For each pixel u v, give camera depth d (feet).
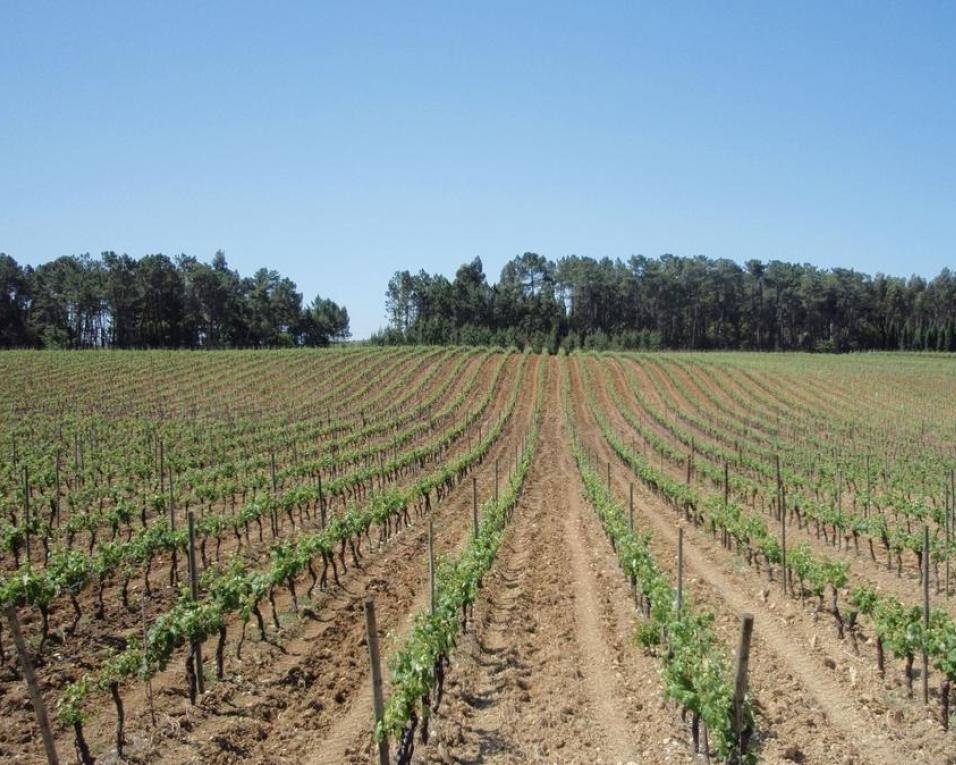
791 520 84.48
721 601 55.26
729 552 70.59
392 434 156.35
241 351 259.39
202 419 156.76
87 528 64.49
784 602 55.01
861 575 63.16
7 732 33.78
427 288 428.15
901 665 42.98
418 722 35.01
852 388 212.64
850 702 38.09
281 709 37.27
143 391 186.09
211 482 96.37
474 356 265.75
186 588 41.86
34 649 42.93
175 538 55.47
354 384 214.28
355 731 34.94
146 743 33.06
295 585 57.62
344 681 40.40
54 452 111.14
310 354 255.29
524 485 109.29
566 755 33.01
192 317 356.38
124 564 51.90
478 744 34.12
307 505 82.02
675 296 441.27
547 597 55.93
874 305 450.71
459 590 45.83
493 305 414.62
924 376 230.89
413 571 62.44
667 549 71.51
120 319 352.69
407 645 35.68
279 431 144.46
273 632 47.09
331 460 110.52
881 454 133.28
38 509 74.38
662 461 135.74
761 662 43.19
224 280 383.45
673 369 243.19
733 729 29.60
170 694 38.06
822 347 416.26
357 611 51.70
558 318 414.62
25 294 346.33
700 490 106.93
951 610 53.57
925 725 35.65
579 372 241.14
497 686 40.40
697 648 36.35
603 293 443.32
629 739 34.32
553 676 41.34
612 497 89.66
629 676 41.16
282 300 394.11
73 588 46.29
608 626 49.44
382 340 372.58
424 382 221.66
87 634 45.75
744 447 138.92
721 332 454.40
